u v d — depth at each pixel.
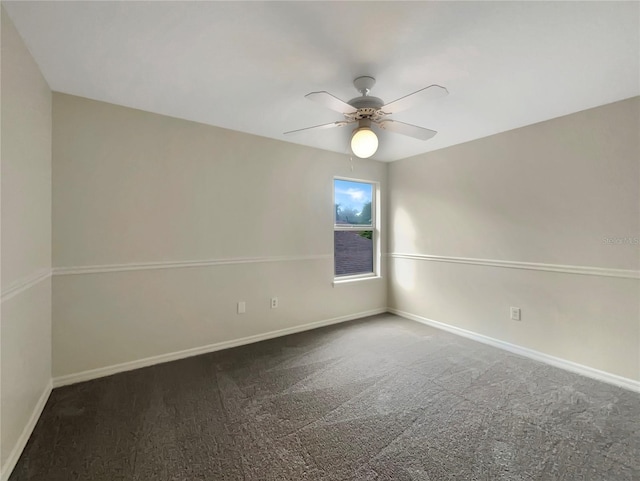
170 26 1.57
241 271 3.19
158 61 1.89
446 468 1.53
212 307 3.02
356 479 1.46
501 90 2.23
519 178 2.98
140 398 2.15
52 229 2.27
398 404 2.09
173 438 1.74
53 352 2.29
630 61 1.85
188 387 2.31
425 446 1.69
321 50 1.77
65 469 1.52
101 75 2.05
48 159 2.18
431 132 2.30
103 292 2.48
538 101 2.41
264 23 1.54
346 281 4.04
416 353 2.97
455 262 3.56
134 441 1.71
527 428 1.85
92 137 2.42
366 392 2.25
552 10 1.43
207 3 1.40
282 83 2.15
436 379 2.45
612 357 2.43
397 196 4.27
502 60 1.85
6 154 1.46
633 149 2.31
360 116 2.15
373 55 1.81
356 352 2.99
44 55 1.82
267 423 1.88
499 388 2.32
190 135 2.87
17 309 1.60
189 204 2.87
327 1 1.38
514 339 3.03
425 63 1.89
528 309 2.93
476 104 2.46
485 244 3.27
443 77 2.05
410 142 3.46
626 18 1.48
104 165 2.47
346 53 1.79
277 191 3.42
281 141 3.45
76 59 1.86
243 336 3.21
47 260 2.16
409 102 1.89
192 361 2.78
